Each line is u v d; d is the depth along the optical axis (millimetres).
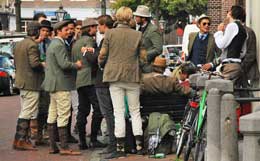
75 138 14367
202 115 9664
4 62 33438
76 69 12492
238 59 11047
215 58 12883
